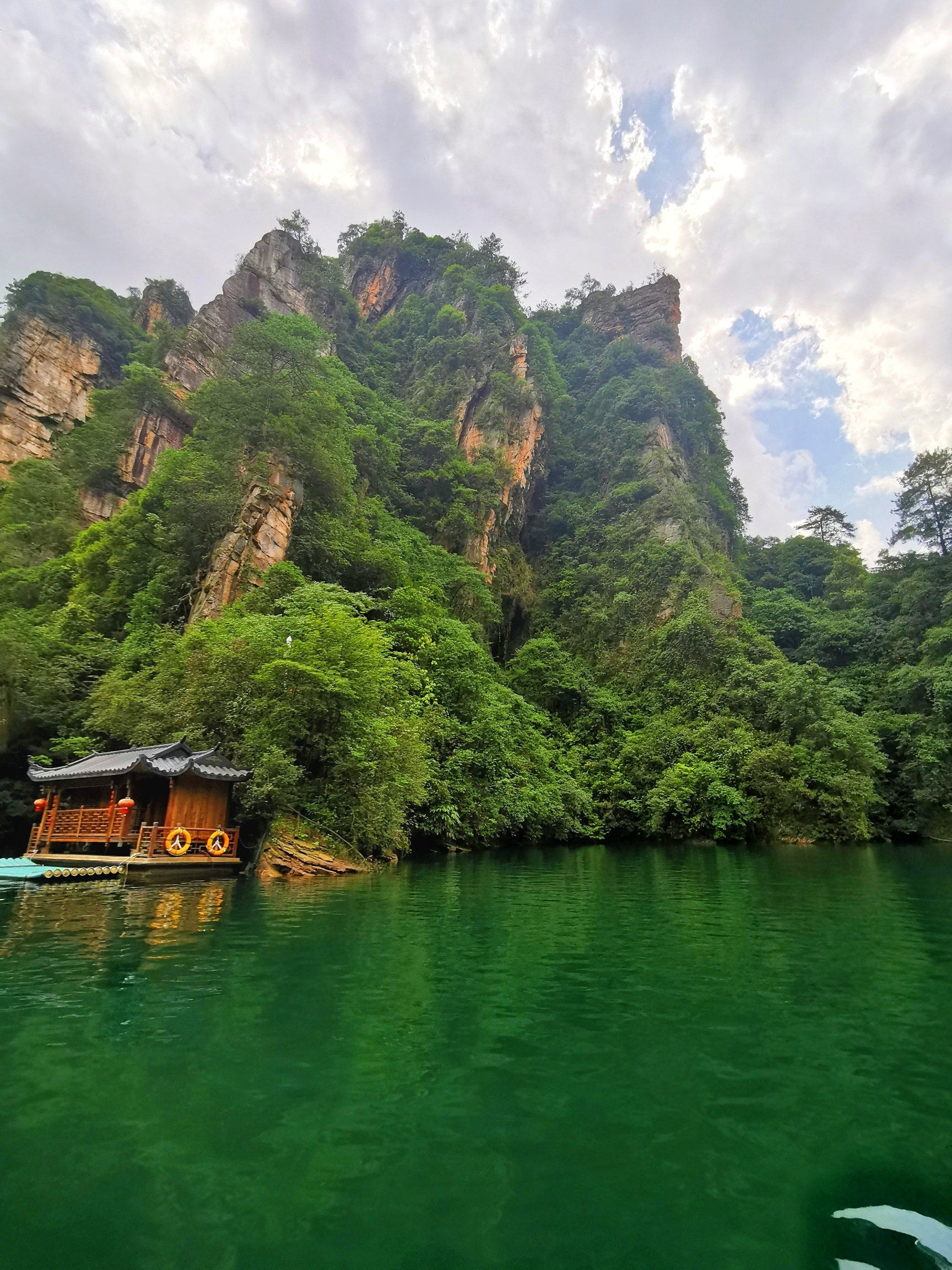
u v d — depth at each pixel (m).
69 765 19.33
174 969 7.63
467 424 62.09
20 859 18.03
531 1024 6.02
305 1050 5.35
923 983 7.43
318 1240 3.11
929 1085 4.87
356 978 7.35
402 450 55.00
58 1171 3.66
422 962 8.09
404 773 20.69
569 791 33.41
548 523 63.91
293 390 37.19
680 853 26.33
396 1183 3.59
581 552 58.78
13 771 23.05
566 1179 3.65
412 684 27.34
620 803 34.75
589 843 32.78
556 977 7.55
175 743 17.12
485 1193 3.52
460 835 26.38
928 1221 3.30
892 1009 6.54
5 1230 3.17
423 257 87.25
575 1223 3.27
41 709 23.02
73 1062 5.06
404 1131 4.14
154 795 17.88
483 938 9.59
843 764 33.44
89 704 22.73
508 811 28.22
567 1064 5.16
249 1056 5.21
